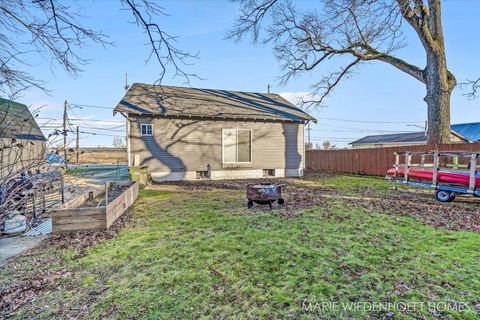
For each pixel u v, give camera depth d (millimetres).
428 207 6211
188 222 5234
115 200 5520
